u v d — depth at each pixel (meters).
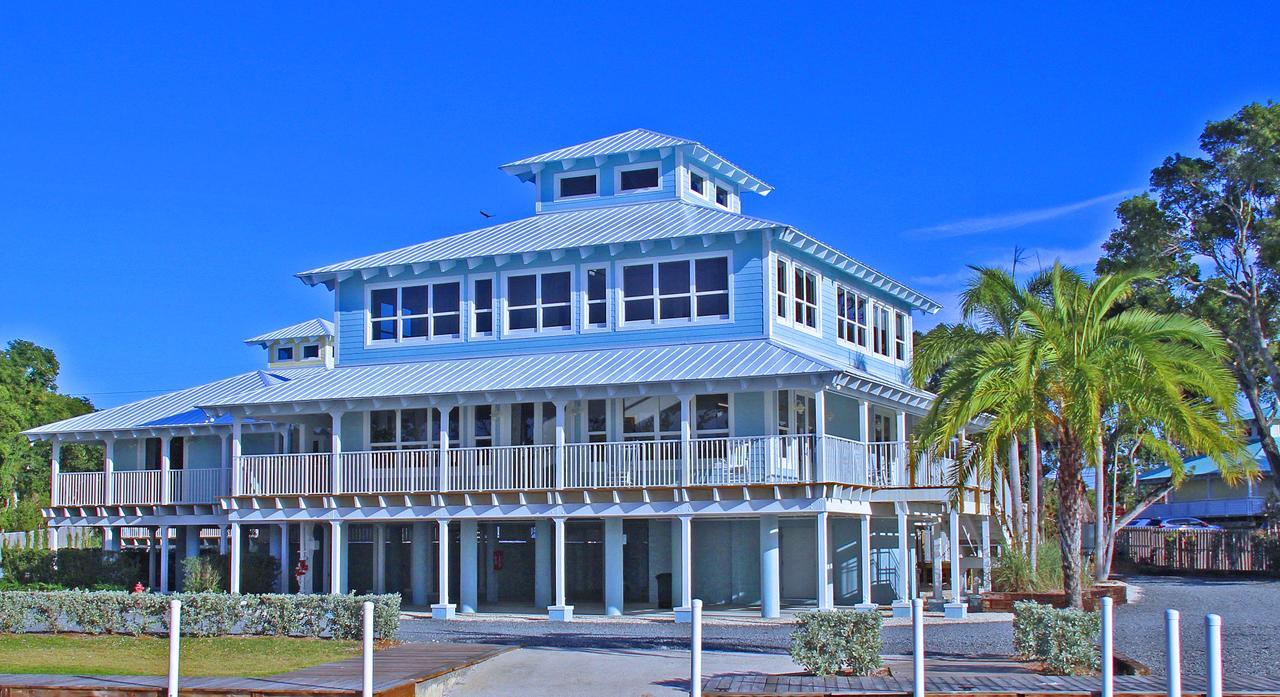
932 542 34.28
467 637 24.81
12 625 24.45
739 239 32.38
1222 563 46.06
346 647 21.86
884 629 25.47
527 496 30.86
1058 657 17.50
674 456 30.05
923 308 41.94
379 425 35.16
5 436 55.19
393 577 36.09
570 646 22.42
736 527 32.69
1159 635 22.86
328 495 32.62
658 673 18.75
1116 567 49.72
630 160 38.09
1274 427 55.62
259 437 38.81
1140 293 44.50
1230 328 45.16
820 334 34.88
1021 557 31.08
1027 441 35.78
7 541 46.38
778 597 29.50
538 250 33.69
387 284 36.22
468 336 34.97
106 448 40.09
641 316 33.41
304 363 48.91
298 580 33.97
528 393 31.08
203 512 36.91
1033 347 20.31
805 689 16.17
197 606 23.70
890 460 31.69
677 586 31.83
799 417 32.88
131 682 17.34
